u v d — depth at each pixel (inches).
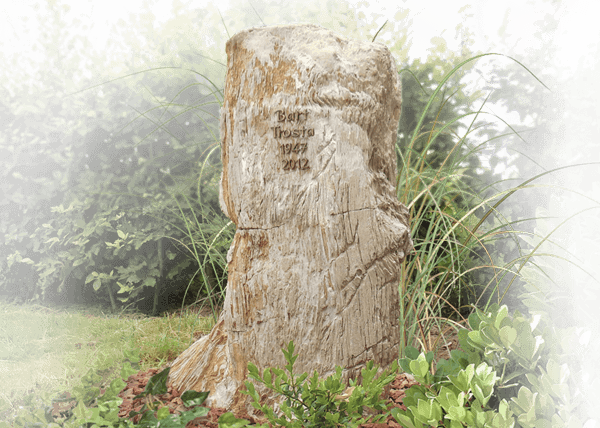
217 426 82.3
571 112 126.0
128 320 156.8
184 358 103.3
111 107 175.8
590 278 72.0
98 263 183.6
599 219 80.8
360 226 89.3
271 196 89.1
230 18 173.5
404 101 166.2
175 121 172.1
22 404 102.7
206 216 162.9
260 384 88.7
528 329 64.5
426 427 65.6
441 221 140.1
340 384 72.5
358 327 89.1
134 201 177.5
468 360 70.0
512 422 58.0
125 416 83.8
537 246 81.4
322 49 90.0
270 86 89.4
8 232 199.0
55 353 132.8
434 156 164.4
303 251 88.7
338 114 88.4
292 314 88.6
